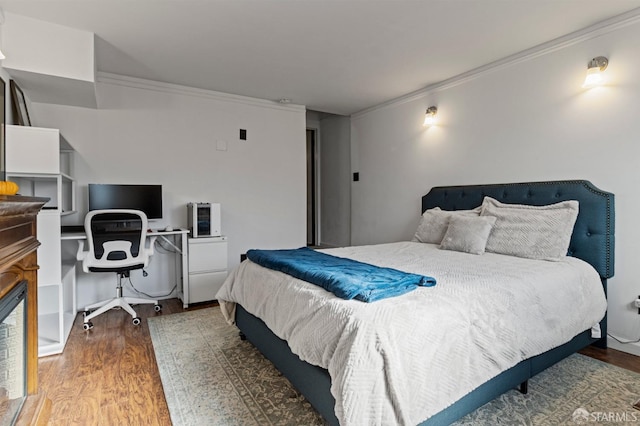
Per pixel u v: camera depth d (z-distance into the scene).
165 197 3.89
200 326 2.97
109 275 3.60
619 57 2.43
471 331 1.55
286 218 4.73
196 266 3.61
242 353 2.44
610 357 2.35
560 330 1.97
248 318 2.45
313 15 2.39
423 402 1.35
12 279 1.54
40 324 2.91
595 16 2.41
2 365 1.52
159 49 2.93
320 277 1.80
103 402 1.84
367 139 4.92
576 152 2.68
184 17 2.40
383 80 3.72
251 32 2.63
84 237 2.98
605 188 2.52
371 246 3.19
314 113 5.91
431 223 3.45
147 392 1.94
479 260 2.46
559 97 2.78
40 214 2.44
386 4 2.25
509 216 2.80
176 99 3.92
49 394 1.91
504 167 3.19
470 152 3.50
